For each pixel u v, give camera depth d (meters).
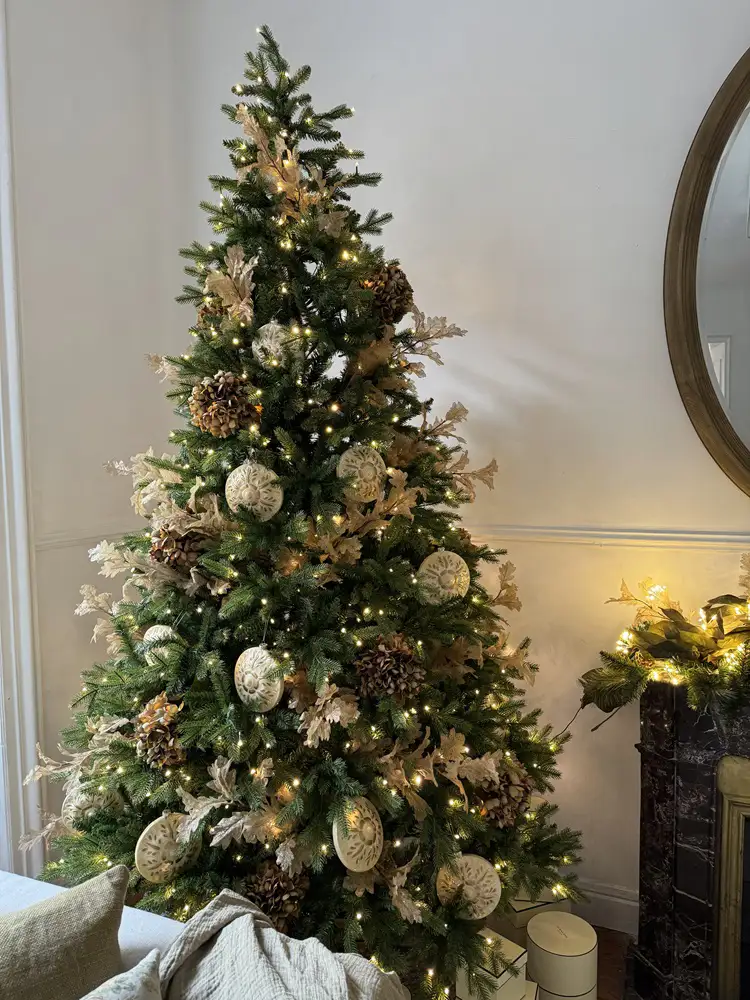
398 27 2.10
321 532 1.36
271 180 1.47
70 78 2.01
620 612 1.97
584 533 1.99
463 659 1.53
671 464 1.90
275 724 1.36
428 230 2.12
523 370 2.04
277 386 1.39
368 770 1.32
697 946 1.65
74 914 0.95
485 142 2.03
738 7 1.75
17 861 1.83
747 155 1.75
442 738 1.36
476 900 1.36
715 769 1.60
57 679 1.97
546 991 1.58
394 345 1.60
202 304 1.56
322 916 1.35
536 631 2.07
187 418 1.60
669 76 1.83
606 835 2.02
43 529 1.93
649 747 1.69
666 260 1.83
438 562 1.46
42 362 1.93
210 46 2.35
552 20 1.93
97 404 2.12
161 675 1.39
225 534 1.37
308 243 1.41
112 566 1.51
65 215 2.00
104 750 1.45
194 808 1.27
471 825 1.34
